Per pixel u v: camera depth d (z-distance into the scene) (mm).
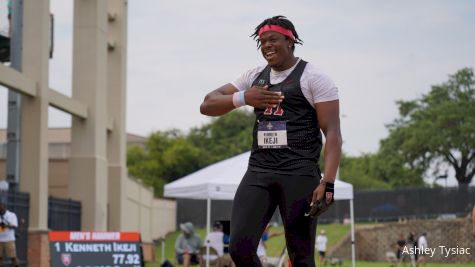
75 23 36062
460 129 99312
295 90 6223
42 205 30875
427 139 99562
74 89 36062
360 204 70875
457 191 67562
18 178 30688
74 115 35312
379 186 112438
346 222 69875
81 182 36000
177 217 73062
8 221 23859
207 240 22734
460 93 101562
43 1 30969
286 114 6258
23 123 30812
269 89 6309
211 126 111625
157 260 52281
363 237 65812
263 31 6254
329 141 6129
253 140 6414
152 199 61375
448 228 62344
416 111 103375
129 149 93125
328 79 6223
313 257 6348
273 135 6258
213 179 22984
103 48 37062
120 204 41219
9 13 31297
